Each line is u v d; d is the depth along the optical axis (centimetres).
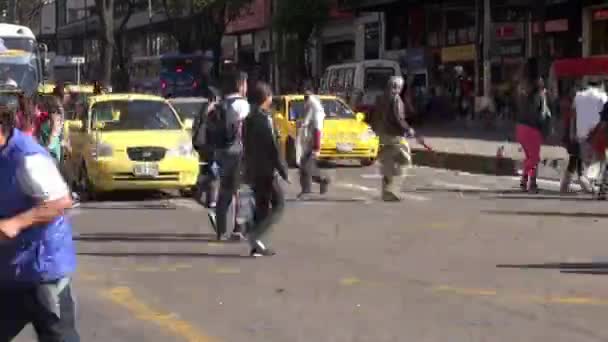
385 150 1628
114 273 1016
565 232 1275
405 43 4694
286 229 1320
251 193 1120
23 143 513
